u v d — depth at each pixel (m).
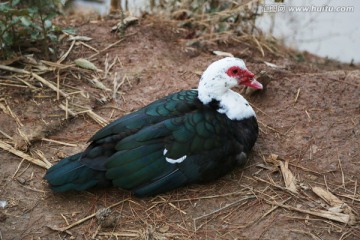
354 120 5.89
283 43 8.59
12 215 4.82
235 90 6.41
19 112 5.98
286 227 4.70
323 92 6.30
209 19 7.73
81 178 4.82
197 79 6.59
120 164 4.77
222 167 5.05
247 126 5.27
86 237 4.64
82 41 7.20
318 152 5.54
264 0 7.85
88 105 6.17
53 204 4.95
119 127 4.98
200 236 4.63
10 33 6.55
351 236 4.62
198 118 5.03
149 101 6.26
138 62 6.89
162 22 7.75
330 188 5.11
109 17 7.99
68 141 5.70
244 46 7.64
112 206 4.92
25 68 6.53
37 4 6.61
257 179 5.20
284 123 5.94
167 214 4.84
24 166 5.35
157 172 4.83
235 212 4.86
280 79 6.55
